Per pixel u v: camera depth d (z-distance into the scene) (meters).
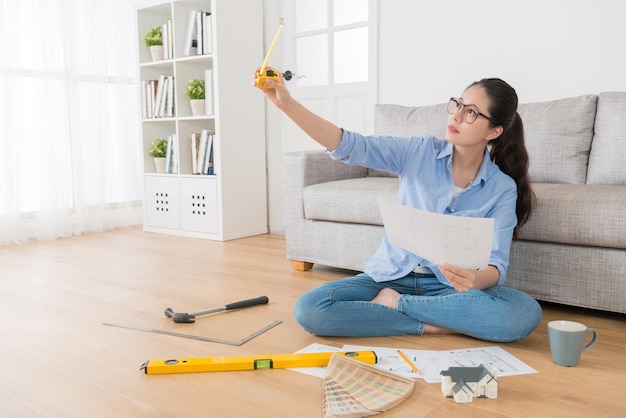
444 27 3.04
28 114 3.53
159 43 3.72
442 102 3.10
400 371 1.44
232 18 3.44
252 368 1.47
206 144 3.53
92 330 1.81
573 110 2.34
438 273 1.70
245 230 3.58
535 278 1.98
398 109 2.82
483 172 1.66
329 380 1.35
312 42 3.65
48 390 1.37
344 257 2.45
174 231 3.70
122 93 4.01
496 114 1.56
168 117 3.68
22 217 3.49
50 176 3.56
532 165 2.38
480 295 1.59
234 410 1.25
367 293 1.75
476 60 2.95
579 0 2.62
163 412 1.25
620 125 2.21
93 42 3.78
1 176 3.39
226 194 3.44
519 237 1.98
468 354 1.55
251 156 3.59
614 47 2.56
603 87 2.60
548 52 2.73
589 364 1.49
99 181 3.83
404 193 1.74
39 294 2.27
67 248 3.26
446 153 1.68
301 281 2.42
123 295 2.23
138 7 3.74
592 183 2.26
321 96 3.63
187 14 3.62
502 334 1.58
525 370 1.45
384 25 3.26
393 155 1.71
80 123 3.76
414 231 1.49
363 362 1.43
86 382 1.42
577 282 1.90
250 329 1.80
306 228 2.56
